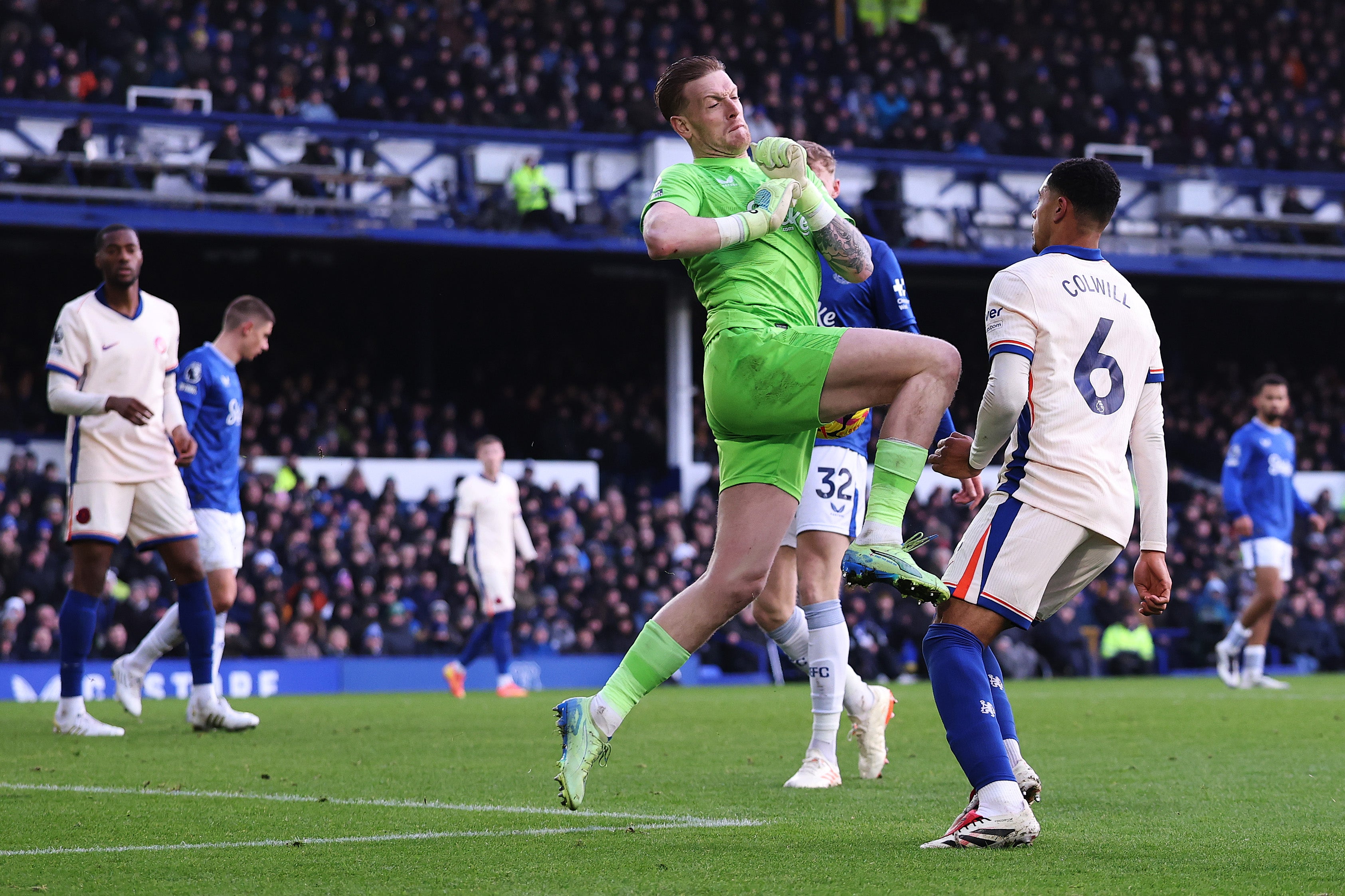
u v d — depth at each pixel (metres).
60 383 15.34
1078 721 18.55
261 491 33.88
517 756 13.66
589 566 36.25
